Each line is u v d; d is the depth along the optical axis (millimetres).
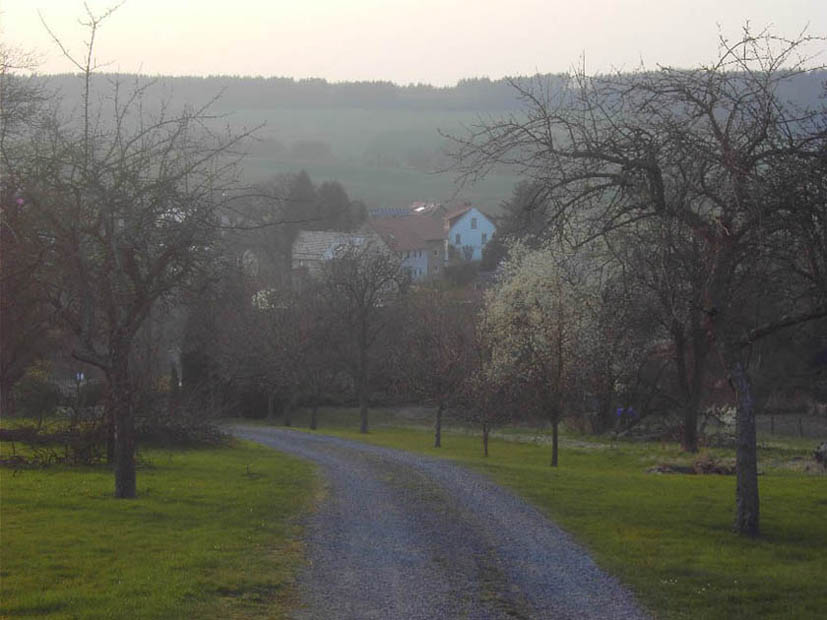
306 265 72812
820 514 17016
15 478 19750
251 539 13836
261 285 55906
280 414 61875
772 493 20016
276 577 11523
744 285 15969
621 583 11586
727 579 11758
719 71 13062
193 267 17312
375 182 116750
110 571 11453
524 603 10656
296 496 18625
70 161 15844
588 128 13445
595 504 17812
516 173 13727
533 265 40875
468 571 12188
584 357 36594
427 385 42562
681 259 14758
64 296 18688
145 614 9531
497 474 22797
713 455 32281
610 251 14953
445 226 93188
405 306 60062
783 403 48750
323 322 55719
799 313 14102
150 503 16766
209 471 22922
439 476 22141
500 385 37344
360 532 14820
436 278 81938
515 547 13734
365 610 10234
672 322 27312
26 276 17312
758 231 12836
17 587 10516
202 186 16594
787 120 12922
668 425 43188
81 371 31453
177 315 48250
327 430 51812
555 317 34625
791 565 12688
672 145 13023
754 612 10305
